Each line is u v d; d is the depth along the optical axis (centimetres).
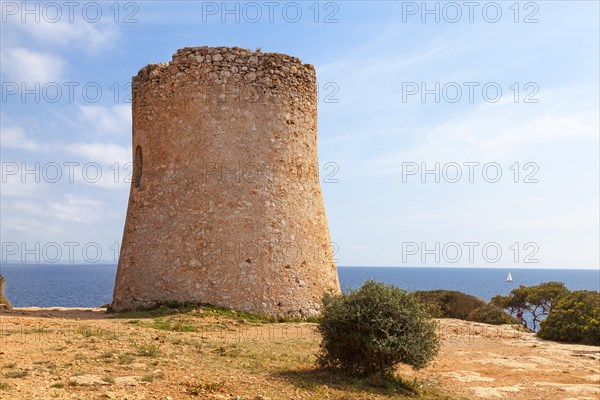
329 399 927
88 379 858
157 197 1953
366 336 1081
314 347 1367
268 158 1967
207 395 853
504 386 1256
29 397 743
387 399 982
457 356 1572
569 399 1184
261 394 898
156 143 2006
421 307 1147
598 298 2086
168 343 1230
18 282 13088
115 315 1766
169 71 2011
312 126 2152
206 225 1869
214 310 1752
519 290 3556
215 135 1931
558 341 1994
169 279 1847
